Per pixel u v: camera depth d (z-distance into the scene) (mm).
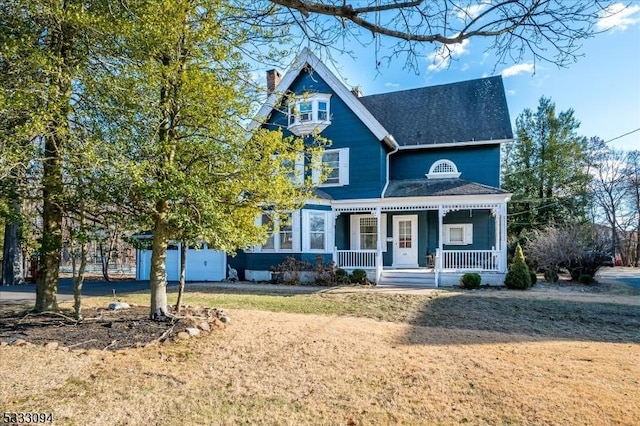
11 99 5234
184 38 6234
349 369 5281
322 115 17938
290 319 8250
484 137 17844
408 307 10445
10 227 18062
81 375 4883
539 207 29484
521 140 31531
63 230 8305
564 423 3865
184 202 6543
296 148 7188
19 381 4648
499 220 16703
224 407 4223
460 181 17234
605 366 5523
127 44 6074
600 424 3846
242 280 17188
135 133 6348
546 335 7801
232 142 6754
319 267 15406
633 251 39750
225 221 6785
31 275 19891
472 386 4738
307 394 4535
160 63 6176
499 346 6543
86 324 7094
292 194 7250
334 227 17516
